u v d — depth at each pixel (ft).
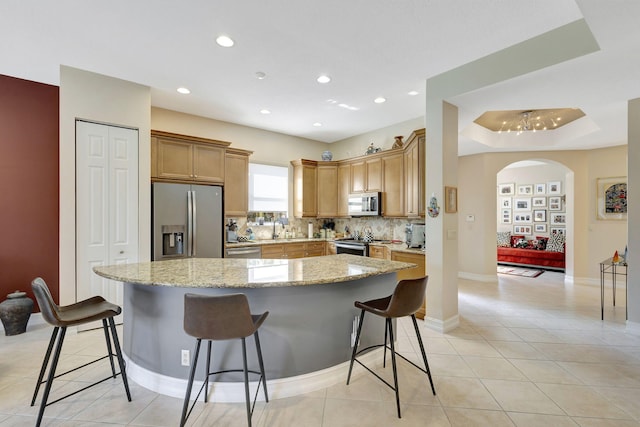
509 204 27.20
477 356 8.90
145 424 6.02
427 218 11.12
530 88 9.53
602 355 8.98
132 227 11.21
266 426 5.96
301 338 7.09
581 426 5.96
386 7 7.21
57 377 7.25
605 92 9.84
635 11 6.06
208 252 13.73
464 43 8.70
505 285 18.06
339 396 6.94
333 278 6.48
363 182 17.11
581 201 18.47
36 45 8.80
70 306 7.13
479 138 16.47
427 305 11.14
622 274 15.81
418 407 6.55
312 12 7.40
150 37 8.43
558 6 7.09
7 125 10.71
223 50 9.12
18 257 10.84
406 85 11.60
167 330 7.03
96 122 10.58
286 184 19.01
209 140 13.87
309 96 12.71
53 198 11.31
